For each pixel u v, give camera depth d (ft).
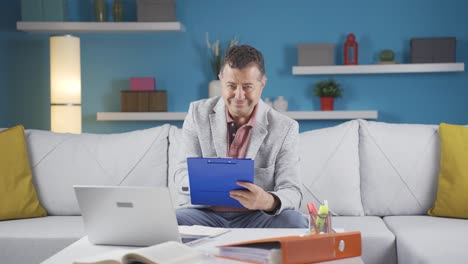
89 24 15.16
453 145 9.51
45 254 8.50
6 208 9.56
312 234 5.24
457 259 6.72
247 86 7.65
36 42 15.90
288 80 15.74
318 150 9.93
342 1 15.58
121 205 5.68
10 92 15.92
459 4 15.38
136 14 15.90
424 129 10.06
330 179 9.78
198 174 6.62
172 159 10.08
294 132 8.12
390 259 8.33
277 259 4.90
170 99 15.97
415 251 7.37
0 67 15.88
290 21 15.69
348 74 15.62
